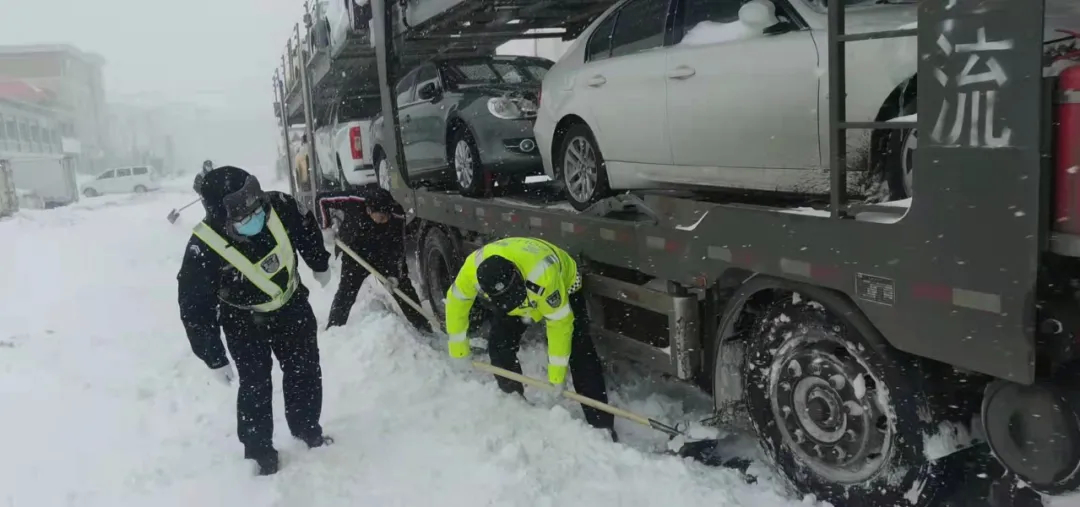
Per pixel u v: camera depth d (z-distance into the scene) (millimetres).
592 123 5199
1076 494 2494
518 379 4664
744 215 3500
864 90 3344
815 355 3314
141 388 5602
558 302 4160
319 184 13578
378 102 11930
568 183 5668
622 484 3721
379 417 4812
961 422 2988
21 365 6484
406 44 7727
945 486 3021
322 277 4566
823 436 3340
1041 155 2322
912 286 2746
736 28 4023
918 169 2674
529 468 3895
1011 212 2396
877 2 3535
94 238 16219
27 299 10055
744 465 3865
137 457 4457
